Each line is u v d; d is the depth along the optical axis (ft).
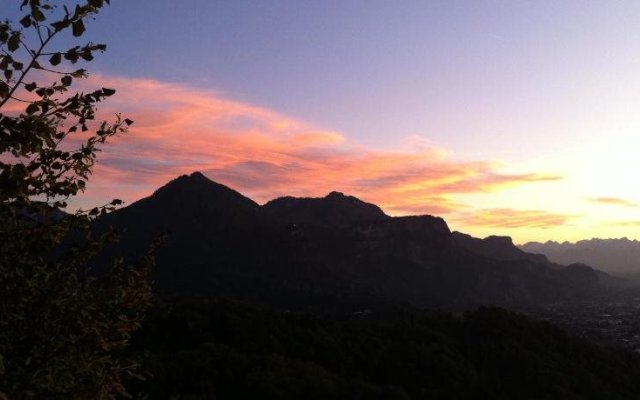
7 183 14.44
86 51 14.82
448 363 159.43
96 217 18.10
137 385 117.29
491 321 197.47
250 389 126.52
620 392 154.51
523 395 144.87
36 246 16.92
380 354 169.99
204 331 173.58
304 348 171.32
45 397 16.40
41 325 16.79
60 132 16.53
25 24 14.06
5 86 14.42
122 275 19.26
